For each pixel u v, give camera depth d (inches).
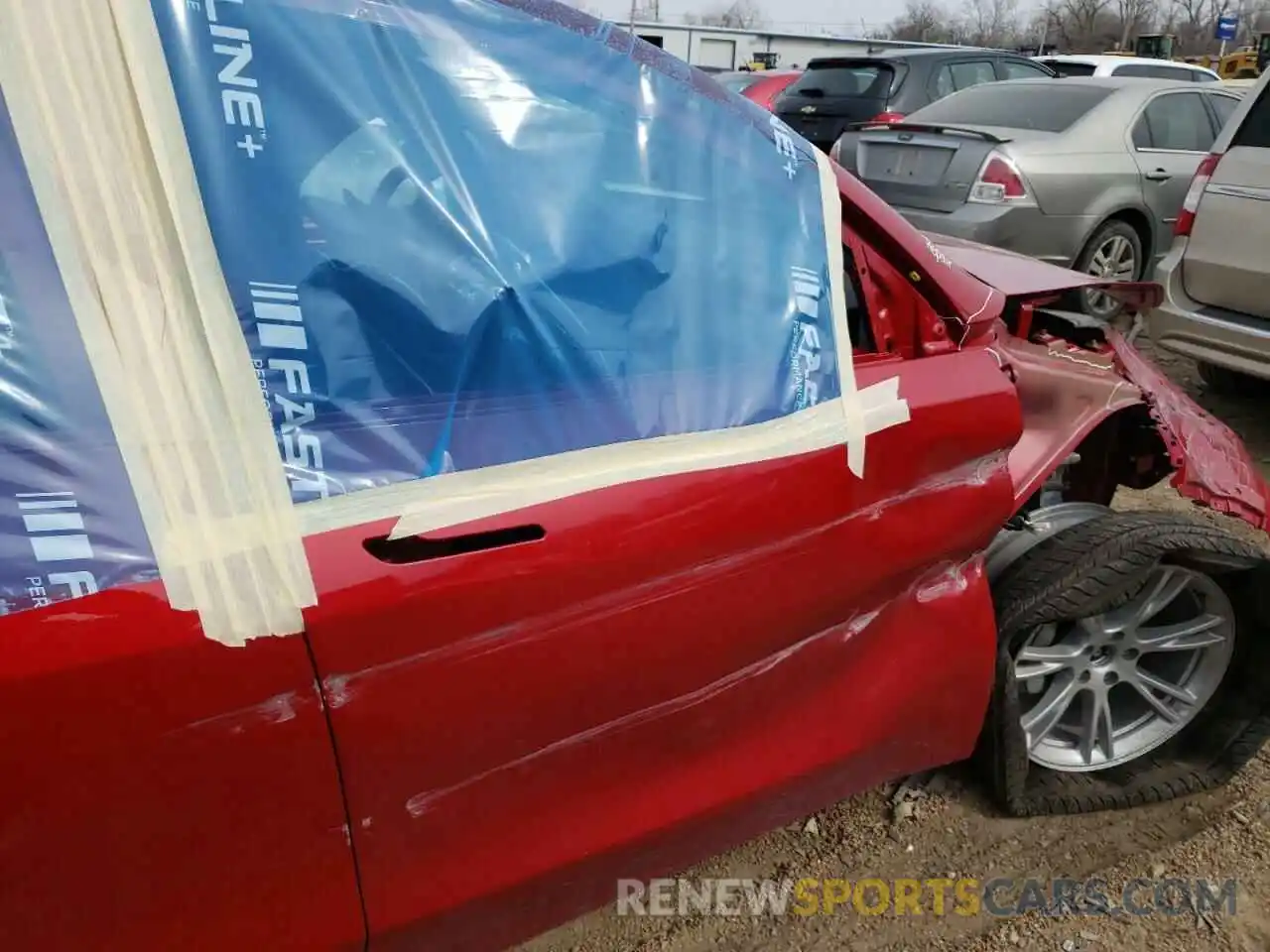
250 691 46.8
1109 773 97.3
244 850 49.3
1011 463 85.4
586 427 56.6
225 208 46.2
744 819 70.9
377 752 51.4
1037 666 90.3
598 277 57.6
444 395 52.6
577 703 58.2
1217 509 94.6
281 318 47.8
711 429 61.0
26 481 42.5
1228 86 269.7
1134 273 248.1
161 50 44.3
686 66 64.1
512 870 59.1
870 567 70.4
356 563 48.7
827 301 67.6
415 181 51.6
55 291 42.9
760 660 67.2
